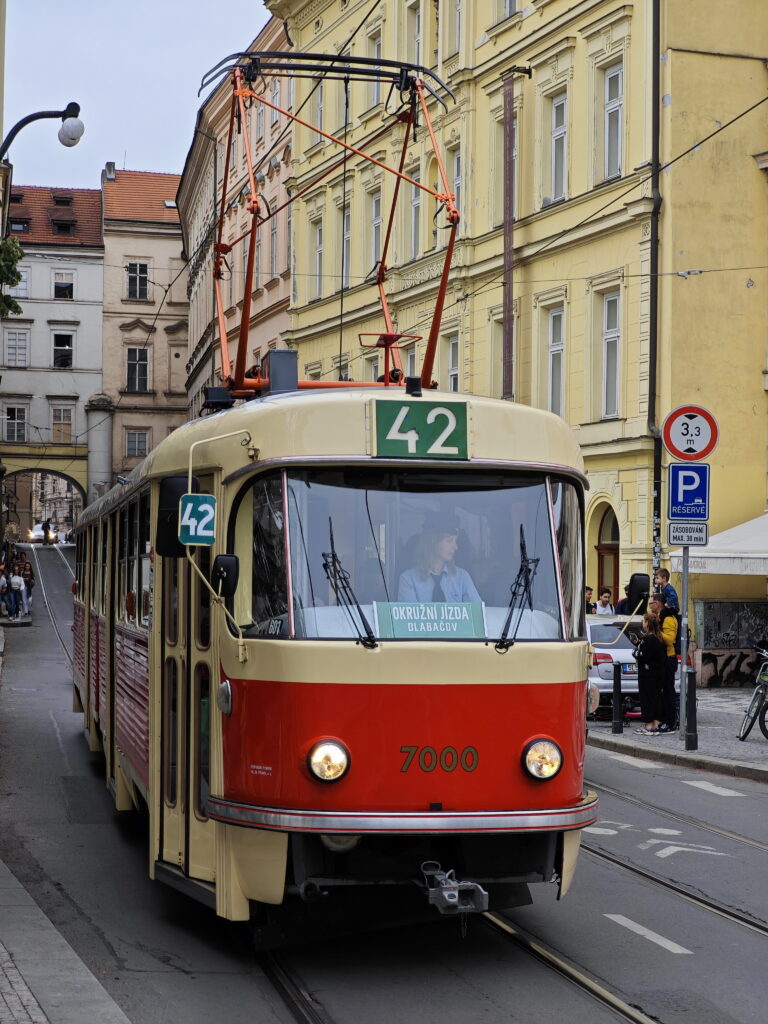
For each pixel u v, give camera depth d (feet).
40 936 25.81
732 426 88.79
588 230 95.40
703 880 31.68
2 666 100.17
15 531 249.34
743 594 88.17
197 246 223.92
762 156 89.25
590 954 25.38
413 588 24.07
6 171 135.74
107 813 41.63
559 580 24.99
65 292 280.72
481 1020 21.50
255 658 23.86
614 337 94.43
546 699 24.09
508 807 23.61
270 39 161.27
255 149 167.94
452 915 27.12
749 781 47.88
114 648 41.24
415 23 124.57
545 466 25.18
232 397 32.91
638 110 90.89
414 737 23.31
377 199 131.23
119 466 281.74
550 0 100.58
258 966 24.76
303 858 23.63
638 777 48.62
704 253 88.53
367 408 24.39
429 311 119.85
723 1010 22.04
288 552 23.94
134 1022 21.38
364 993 22.91
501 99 108.17
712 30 89.15
